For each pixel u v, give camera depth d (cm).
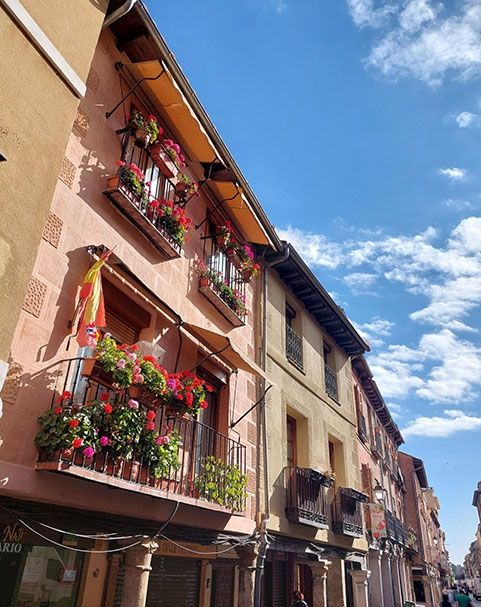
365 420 1797
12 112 434
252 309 1006
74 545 620
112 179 603
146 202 650
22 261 416
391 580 1802
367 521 1408
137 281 575
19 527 559
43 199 450
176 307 726
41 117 466
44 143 464
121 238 622
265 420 923
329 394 1320
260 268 1055
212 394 815
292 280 1194
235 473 715
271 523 847
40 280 480
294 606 937
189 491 636
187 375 616
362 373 1802
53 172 468
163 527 551
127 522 540
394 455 2695
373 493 1576
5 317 393
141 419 502
